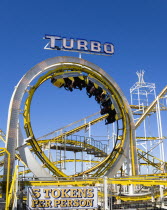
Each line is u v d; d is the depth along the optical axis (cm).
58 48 3572
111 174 3400
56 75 3362
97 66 3566
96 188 2295
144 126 5531
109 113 3709
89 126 5103
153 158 5653
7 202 1925
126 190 4419
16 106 2977
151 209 2700
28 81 3108
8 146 2834
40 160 3166
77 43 3678
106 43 3834
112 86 3612
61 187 2231
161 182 2698
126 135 3528
